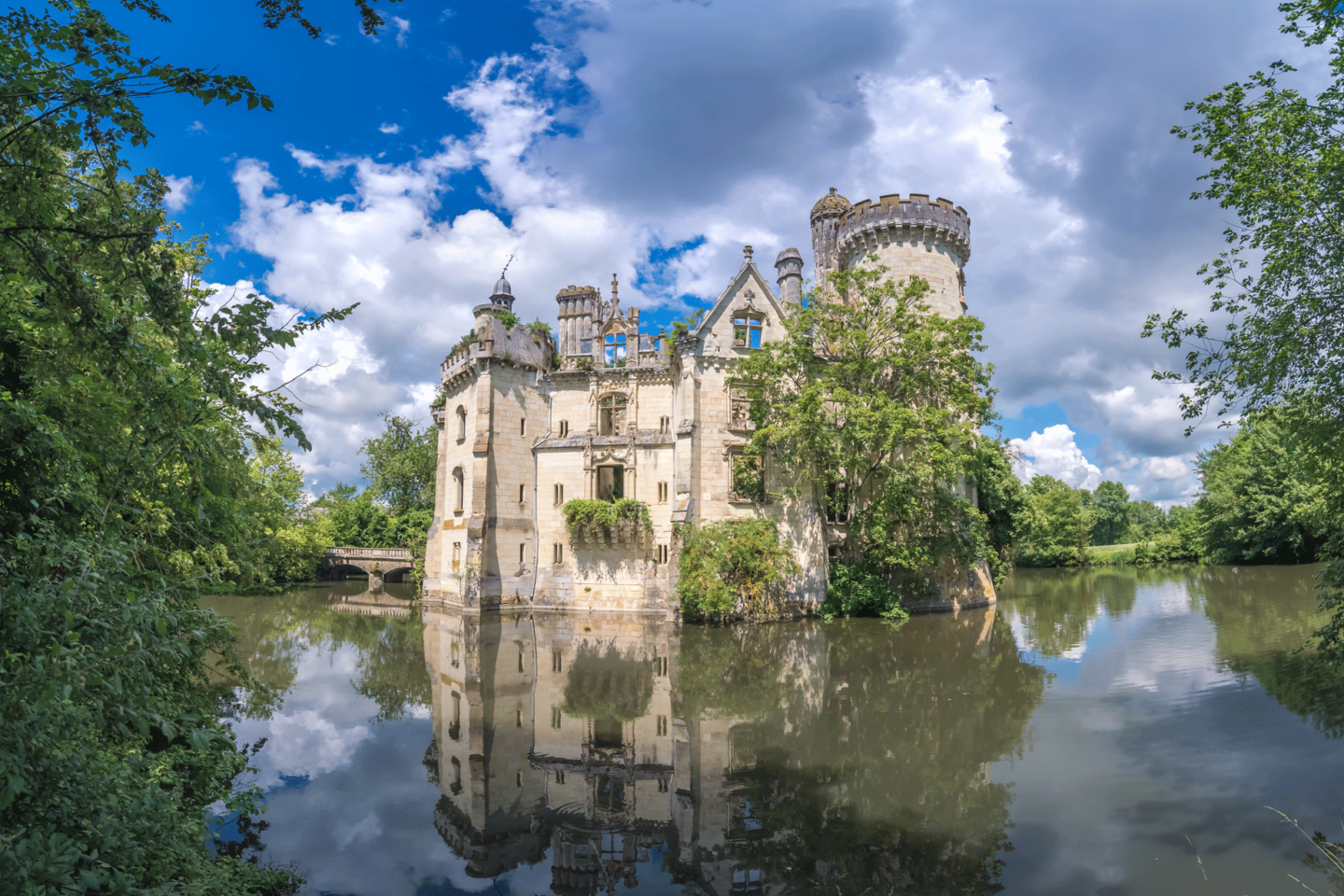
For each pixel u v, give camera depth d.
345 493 81.00
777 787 14.60
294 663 27.58
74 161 7.49
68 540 6.95
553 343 51.12
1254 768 14.18
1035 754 15.77
